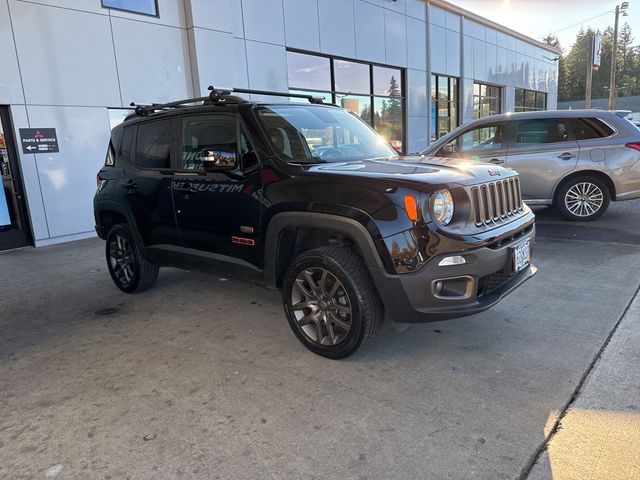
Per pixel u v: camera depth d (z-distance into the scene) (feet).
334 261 10.16
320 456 7.60
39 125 25.18
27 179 25.09
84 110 26.73
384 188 9.58
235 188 11.97
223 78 32.14
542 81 84.99
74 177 26.76
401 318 9.70
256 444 7.97
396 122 49.24
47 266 21.29
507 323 12.38
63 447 8.08
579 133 22.90
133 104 16.10
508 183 11.44
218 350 11.64
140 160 15.37
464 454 7.51
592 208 23.27
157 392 9.77
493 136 24.45
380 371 10.23
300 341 11.38
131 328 13.37
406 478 7.05
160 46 29.60
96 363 11.23
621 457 7.29
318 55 39.50
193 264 13.80
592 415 8.34
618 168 22.25
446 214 9.46
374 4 43.75
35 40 24.64
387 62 46.03
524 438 7.82
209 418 8.77
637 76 258.78
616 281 15.16
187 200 13.35
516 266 10.60
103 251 23.99
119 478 7.27
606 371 9.75
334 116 14.35
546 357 10.48
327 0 39.11
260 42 34.50
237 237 12.18
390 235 9.36
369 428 8.27
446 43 55.06
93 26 26.66
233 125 12.42
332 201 10.01
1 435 8.50
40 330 13.55
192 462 7.58
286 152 11.70
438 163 11.67
